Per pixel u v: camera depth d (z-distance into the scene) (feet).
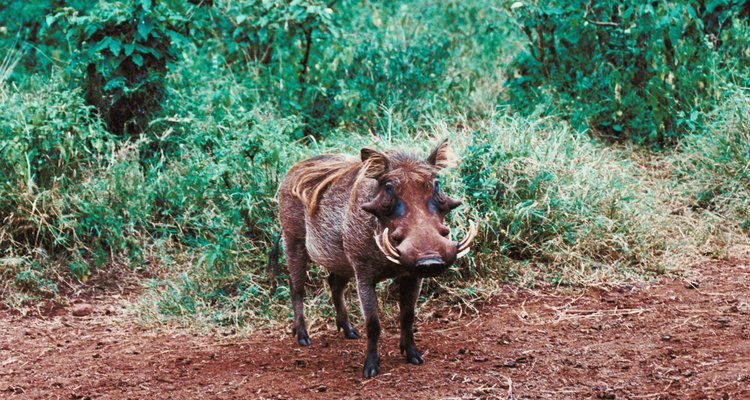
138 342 19.72
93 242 24.35
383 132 29.53
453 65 33.91
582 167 25.13
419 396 15.81
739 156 26.18
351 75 31.65
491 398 15.61
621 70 31.65
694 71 29.96
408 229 15.19
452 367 17.17
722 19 31.65
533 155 24.29
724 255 23.35
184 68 29.66
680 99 30.19
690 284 21.45
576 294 21.33
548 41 32.27
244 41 33.12
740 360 16.65
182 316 21.06
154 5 27.96
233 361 18.21
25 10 34.22
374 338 17.07
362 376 16.98
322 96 30.96
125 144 25.88
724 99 28.86
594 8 31.78
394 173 15.62
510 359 17.43
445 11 38.68
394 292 21.48
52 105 25.88
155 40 27.86
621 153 28.96
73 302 22.47
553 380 16.28
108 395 16.60
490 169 23.17
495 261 22.17
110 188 24.86
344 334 19.72
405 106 30.55
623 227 23.68
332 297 19.62
